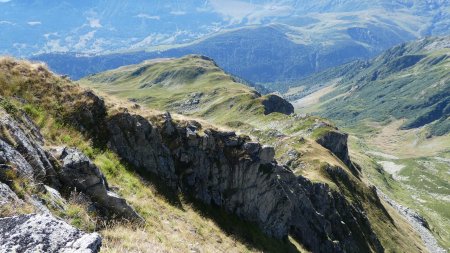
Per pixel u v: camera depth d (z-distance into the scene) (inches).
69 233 439.2
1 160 745.0
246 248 1608.0
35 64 1438.2
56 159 957.2
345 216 3703.3
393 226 4963.1
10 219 455.5
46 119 1248.2
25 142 885.8
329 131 6422.2
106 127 1429.6
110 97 1712.6
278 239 2127.2
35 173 847.1
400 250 4441.4
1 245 415.2
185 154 1733.5
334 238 2886.3
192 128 1825.8
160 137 1624.0
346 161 6510.8
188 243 1123.9
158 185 1487.5
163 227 1141.7
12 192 681.0
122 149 1444.4
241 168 1934.1
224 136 1971.0
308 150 4936.0
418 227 7386.8
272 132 5826.8
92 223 836.0
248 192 1968.5
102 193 966.4
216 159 1865.2
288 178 2608.3
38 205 724.0
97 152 1314.0
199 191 1736.0
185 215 1425.9
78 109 1382.9
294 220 2491.4
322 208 3265.3
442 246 6747.1
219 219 1729.8
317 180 3929.6
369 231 4060.0
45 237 427.5
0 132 840.3
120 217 970.7
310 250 2461.9
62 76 1505.9
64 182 932.6
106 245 765.3
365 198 4840.1
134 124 1510.8
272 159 2311.8
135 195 1238.9
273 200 2112.5
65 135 1242.0
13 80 1298.0
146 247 859.4
